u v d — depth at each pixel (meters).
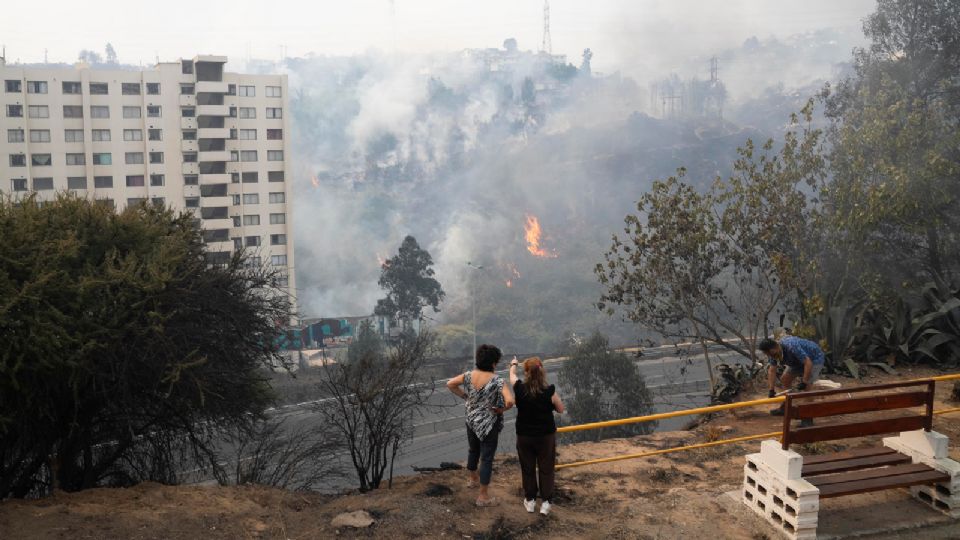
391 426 7.78
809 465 6.31
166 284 10.97
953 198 15.05
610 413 35.81
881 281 14.24
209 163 77.56
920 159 14.75
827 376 11.90
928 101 19.44
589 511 6.62
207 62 74.38
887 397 6.30
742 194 16.47
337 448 10.91
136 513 6.10
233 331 12.54
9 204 11.11
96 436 11.05
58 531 5.63
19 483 10.11
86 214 11.76
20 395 9.27
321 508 6.52
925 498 6.56
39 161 71.12
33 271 9.66
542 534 5.99
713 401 11.39
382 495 6.74
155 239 12.33
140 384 10.70
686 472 7.74
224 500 6.63
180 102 75.38
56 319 9.57
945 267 16.23
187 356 10.59
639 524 6.25
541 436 6.22
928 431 6.49
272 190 80.25
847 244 15.03
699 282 17.33
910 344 12.41
